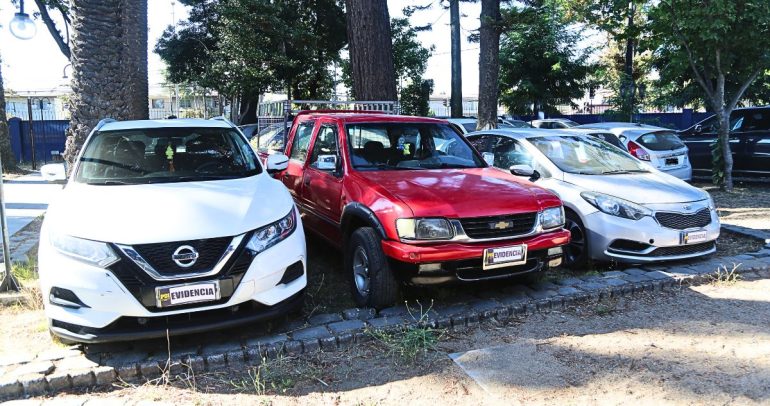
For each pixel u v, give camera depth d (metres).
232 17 24.25
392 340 4.19
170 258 3.76
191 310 3.79
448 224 4.47
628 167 6.90
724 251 6.73
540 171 6.67
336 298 5.34
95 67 7.53
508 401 3.41
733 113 12.48
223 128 5.65
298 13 26.77
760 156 11.73
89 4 7.46
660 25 10.60
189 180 4.81
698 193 6.21
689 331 4.38
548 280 5.52
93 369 3.70
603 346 4.13
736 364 3.80
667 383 3.57
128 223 3.84
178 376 3.77
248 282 3.92
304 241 4.50
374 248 4.71
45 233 4.01
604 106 35.66
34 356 3.93
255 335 4.31
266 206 4.34
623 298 5.16
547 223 4.85
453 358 3.98
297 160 6.95
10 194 11.60
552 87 27.75
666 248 5.81
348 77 28.69
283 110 9.39
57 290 3.76
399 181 5.08
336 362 3.96
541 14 18.17
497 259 4.54
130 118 7.92
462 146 6.26
